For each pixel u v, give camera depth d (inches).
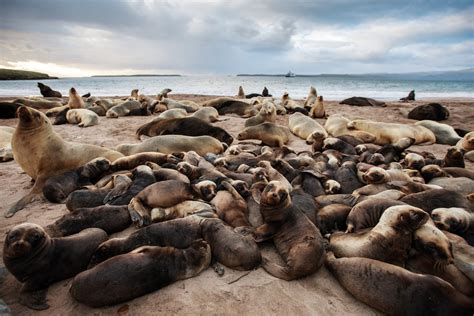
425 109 542.0
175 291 132.1
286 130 421.1
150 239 153.6
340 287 138.0
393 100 1047.0
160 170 235.8
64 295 130.2
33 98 799.1
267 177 231.8
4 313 114.7
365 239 151.0
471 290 128.1
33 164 241.0
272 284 137.8
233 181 214.8
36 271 131.5
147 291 128.9
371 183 223.0
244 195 205.3
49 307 123.9
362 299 128.0
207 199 200.5
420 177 247.8
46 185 215.6
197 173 247.1
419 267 143.8
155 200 192.4
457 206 184.1
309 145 406.6
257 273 145.1
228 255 147.2
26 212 200.8
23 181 261.4
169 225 160.7
